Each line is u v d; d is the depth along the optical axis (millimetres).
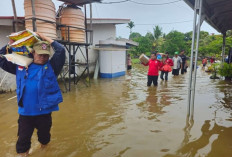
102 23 11875
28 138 2607
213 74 11352
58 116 4672
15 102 6051
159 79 11047
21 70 2555
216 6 5668
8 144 3295
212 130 3717
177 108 5172
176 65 12578
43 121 2676
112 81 10320
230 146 3094
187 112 4531
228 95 6629
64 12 7477
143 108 5230
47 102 2539
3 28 7488
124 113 4832
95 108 5289
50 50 2727
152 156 2834
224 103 5598
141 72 15062
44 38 2691
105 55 11789
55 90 2666
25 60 2504
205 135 3502
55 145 3217
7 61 2643
